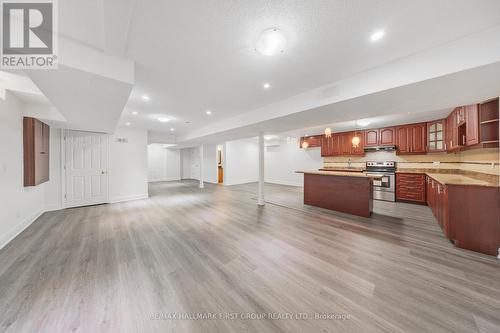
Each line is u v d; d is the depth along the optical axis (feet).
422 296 5.05
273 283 5.66
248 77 7.73
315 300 4.95
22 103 10.27
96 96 7.52
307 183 15.34
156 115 13.57
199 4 4.16
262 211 13.71
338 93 8.05
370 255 7.26
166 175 33.68
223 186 26.68
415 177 15.37
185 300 4.97
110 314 4.49
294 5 4.24
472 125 8.75
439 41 5.49
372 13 4.45
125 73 6.21
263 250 7.73
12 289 5.35
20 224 9.94
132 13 4.31
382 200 16.84
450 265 6.54
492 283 5.54
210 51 5.96
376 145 17.47
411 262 6.75
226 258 7.11
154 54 6.06
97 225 10.89
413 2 4.14
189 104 11.12
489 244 7.24
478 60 5.12
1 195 8.32
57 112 11.56
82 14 4.27
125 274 6.11
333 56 6.27
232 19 4.63
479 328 4.06
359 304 4.79
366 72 7.23
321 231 9.76
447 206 8.24
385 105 8.57
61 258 7.14
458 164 13.89
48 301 4.89
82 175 15.44
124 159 17.69
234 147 28.73
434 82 6.14
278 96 9.93
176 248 7.97
